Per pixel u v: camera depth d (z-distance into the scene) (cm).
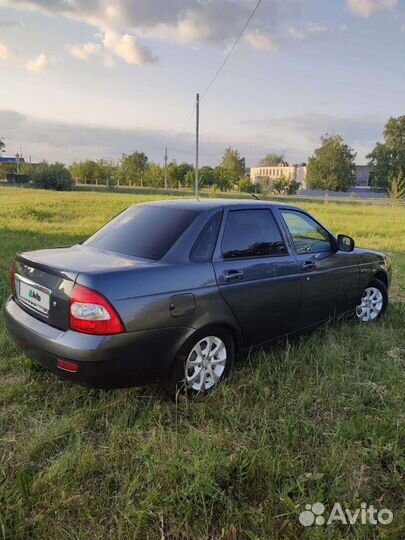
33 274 294
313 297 389
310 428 269
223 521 200
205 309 296
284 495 213
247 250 335
